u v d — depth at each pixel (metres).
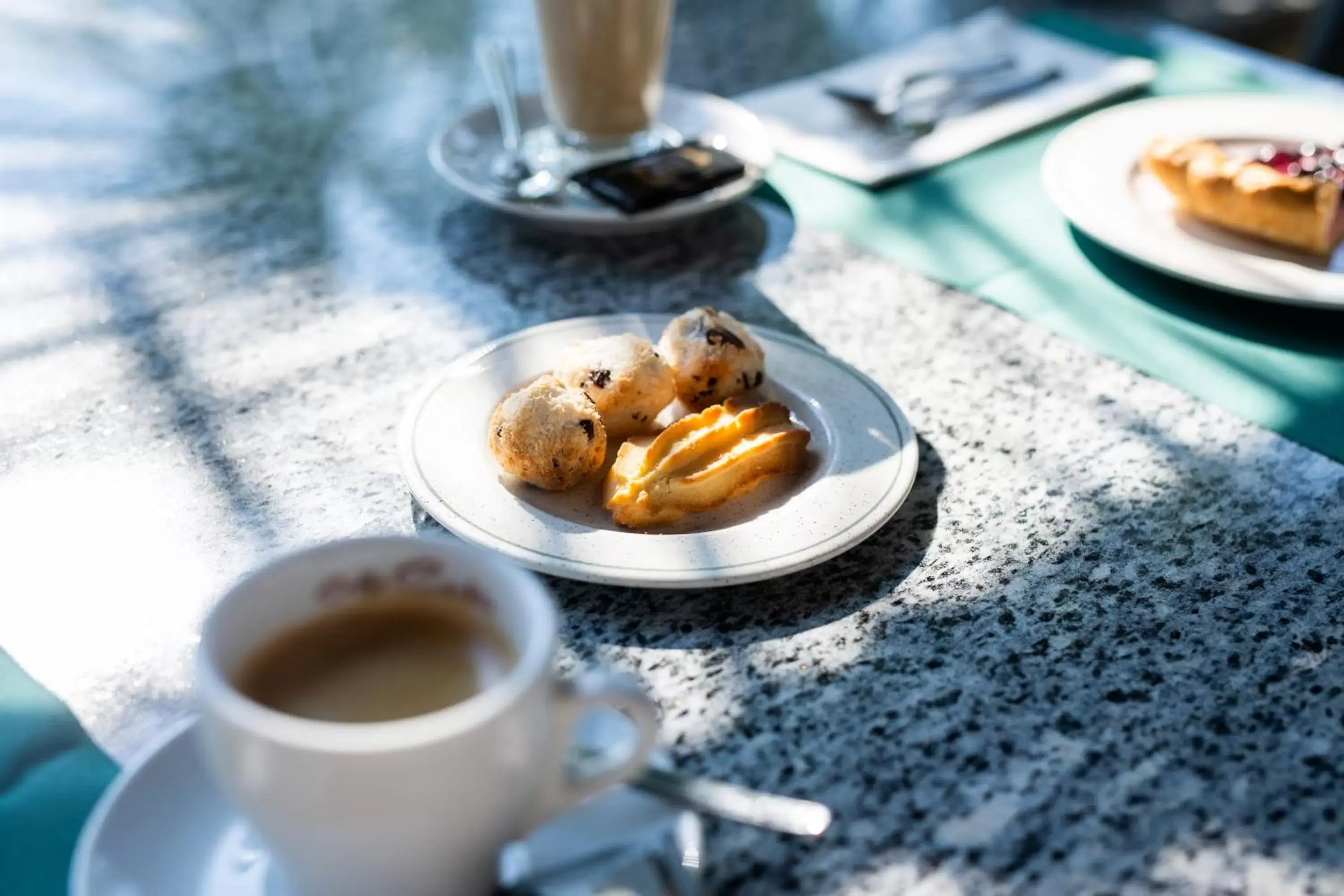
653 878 0.40
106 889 0.38
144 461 0.56
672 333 0.57
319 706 0.38
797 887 0.41
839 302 0.67
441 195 0.77
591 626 0.49
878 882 0.42
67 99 0.87
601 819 0.41
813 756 0.45
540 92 0.85
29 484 0.55
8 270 0.68
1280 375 0.61
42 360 0.62
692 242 0.72
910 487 0.52
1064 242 0.71
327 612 0.40
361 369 0.62
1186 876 0.42
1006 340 0.64
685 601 0.50
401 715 0.38
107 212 0.74
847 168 0.77
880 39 0.99
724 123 0.81
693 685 0.47
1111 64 0.90
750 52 0.96
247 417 0.58
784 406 0.54
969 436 0.58
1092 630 0.49
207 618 0.38
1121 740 0.45
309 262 0.70
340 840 0.37
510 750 0.37
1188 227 0.70
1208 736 0.45
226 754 0.36
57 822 0.42
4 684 0.46
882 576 0.51
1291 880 0.42
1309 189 0.66
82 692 0.46
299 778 0.36
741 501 0.52
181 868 0.39
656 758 0.43
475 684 0.38
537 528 0.50
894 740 0.45
